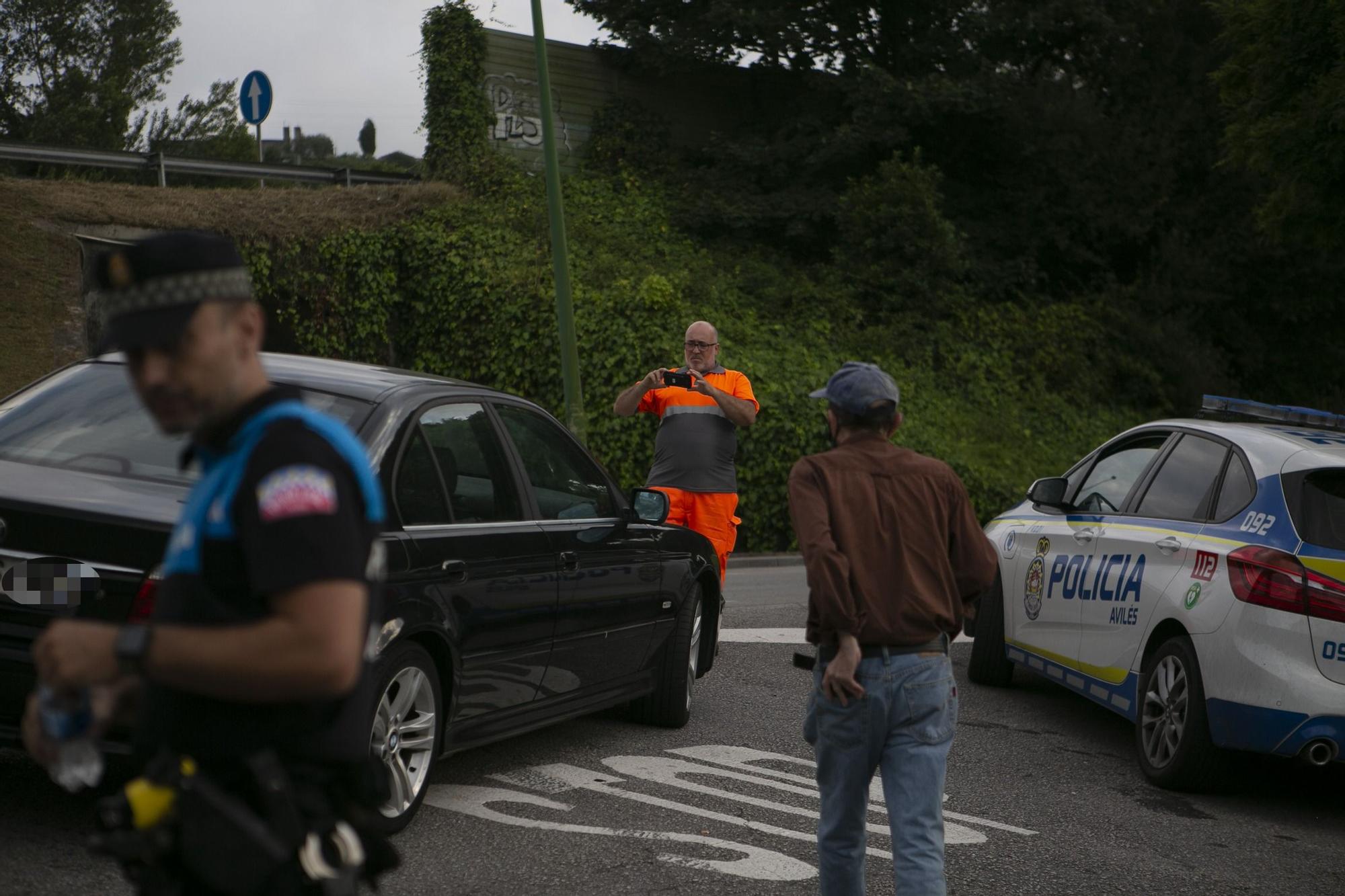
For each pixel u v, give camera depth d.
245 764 1.92
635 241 23.42
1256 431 6.70
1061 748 7.07
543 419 6.20
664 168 26.66
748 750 6.58
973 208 25.92
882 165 24.20
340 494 1.91
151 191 22.08
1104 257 25.84
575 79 27.11
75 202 20.66
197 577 1.92
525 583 5.48
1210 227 25.73
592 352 19.23
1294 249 24.84
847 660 3.64
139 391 1.94
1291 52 12.86
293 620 1.82
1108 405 24.09
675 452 8.27
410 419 5.12
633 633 6.45
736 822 5.34
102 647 1.84
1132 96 26.25
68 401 5.02
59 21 42.53
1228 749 6.04
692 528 8.27
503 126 26.31
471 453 5.46
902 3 25.80
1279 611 5.82
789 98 28.41
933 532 3.75
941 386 22.36
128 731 4.09
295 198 22.69
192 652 1.82
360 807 2.06
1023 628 8.03
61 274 19.70
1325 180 12.77
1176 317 25.14
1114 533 7.13
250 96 24.20
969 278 24.84
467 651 5.13
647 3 26.77
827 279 23.64
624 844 4.98
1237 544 6.09
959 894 4.67
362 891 4.25
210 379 1.93
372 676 4.56
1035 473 20.55
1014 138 25.17
